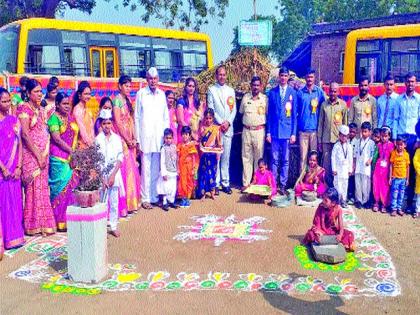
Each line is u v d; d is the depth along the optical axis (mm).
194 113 8164
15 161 5863
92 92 10820
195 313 4285
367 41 11047
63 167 6453
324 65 17797
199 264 5395
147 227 6750
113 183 6223
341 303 4438
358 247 5898
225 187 8594
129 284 4906
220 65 9367
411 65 10469
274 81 9344
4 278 5098
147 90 7551
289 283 4867
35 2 20016
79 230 4918
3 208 5812
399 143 7238
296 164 8680
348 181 7922
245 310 4324
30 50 10477
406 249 5832
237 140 9336
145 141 7562
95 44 11859
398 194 7305
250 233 6438
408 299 4516
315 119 8227
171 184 7602
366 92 7906
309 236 5836
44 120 6367
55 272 5238
